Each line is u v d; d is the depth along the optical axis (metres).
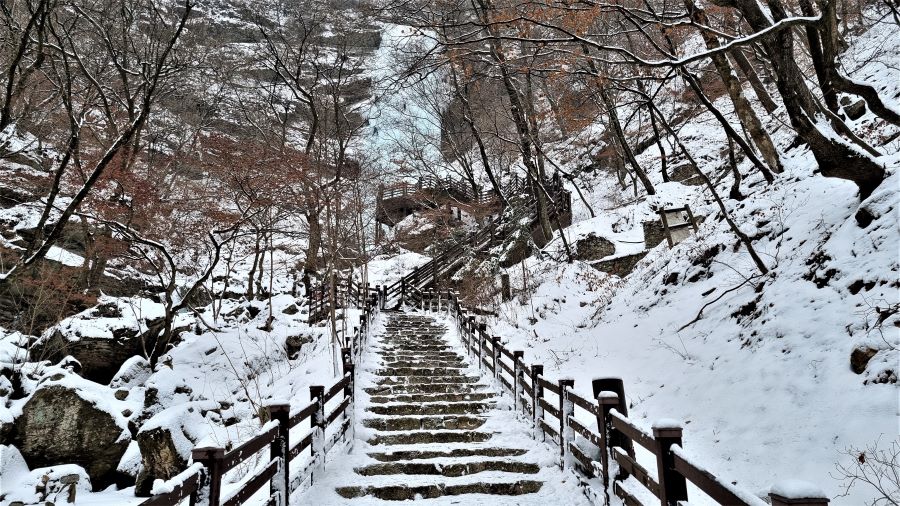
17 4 11.96
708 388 6.82
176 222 17.03
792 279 7.51
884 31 17.42
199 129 21.20
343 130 23.59
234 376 12.98
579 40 7.02
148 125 19.09
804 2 7.15
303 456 6.68
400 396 9.12
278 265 25.11
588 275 16.58
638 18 8.28
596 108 20.09
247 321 17.70
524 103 22.39
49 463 10.77
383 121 27.05
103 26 15.05
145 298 18.81
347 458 6.46
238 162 14.76
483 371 10.75
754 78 11.62
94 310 15.64
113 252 15.96
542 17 8.31
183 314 18.64
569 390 5.67
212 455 3.27
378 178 25.59
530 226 21.89
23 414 11.01
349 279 18.28
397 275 25.53
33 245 8.54
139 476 10.05
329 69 22.73
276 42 26.56
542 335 13.44
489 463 6.36
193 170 19.75
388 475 6.16
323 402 6.06
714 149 22.59
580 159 31.72
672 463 3.21
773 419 5.47
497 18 8.50
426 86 25.66
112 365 14.76
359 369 10.57
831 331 5.95
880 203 6.84
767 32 6.20
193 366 13.17
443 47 9.70
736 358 6.99
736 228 8.54
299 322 16.28
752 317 7.55
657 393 7.60
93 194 13.70
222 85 23.95
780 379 5.95
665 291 11.30
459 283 20.19
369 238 26.02
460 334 13.80
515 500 5.39
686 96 20.55
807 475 4.50
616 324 11.45
